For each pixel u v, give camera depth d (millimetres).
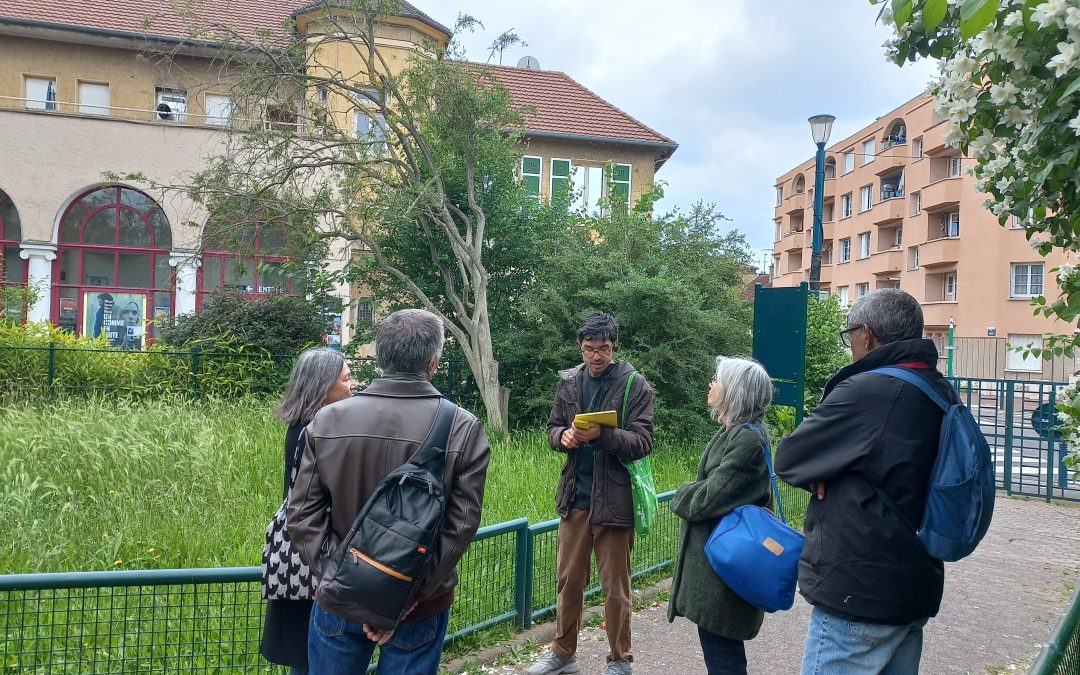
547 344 12328
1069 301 3602
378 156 12289
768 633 5129
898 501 2467
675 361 11719
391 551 2363
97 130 20297
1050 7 2529
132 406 10141
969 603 5965
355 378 13258
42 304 20609
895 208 45562
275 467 7660
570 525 4203
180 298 21375
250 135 11711
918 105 44219
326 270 14656
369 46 12375
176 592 3348
